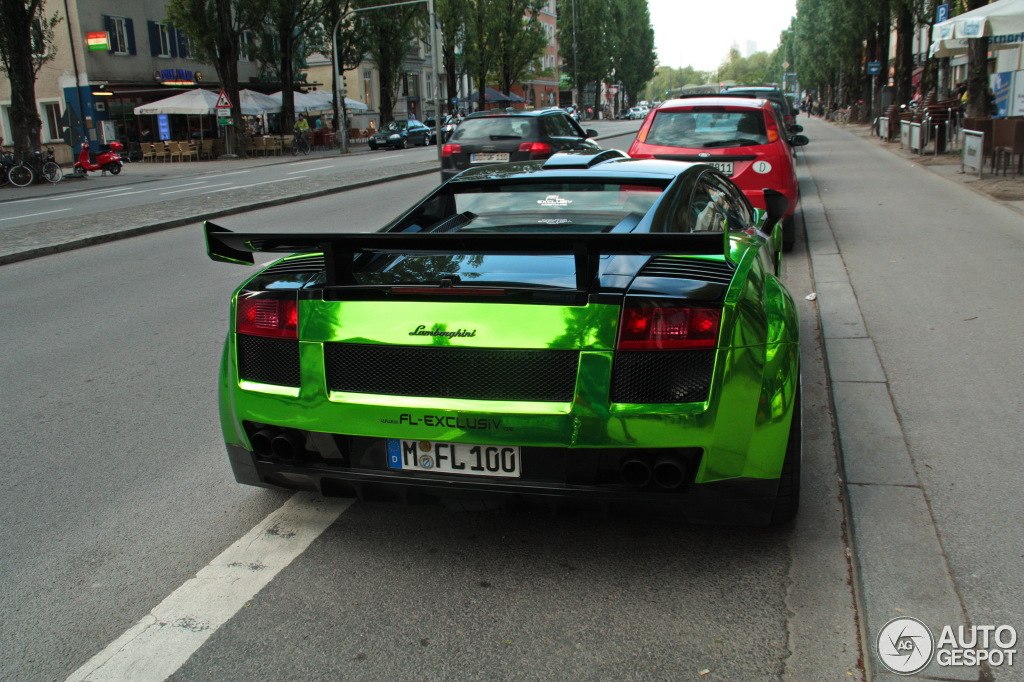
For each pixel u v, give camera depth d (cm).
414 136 4569
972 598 265
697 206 391
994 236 899
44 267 1019
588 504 270
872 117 4062
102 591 294
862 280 729
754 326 272
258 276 316
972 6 1719
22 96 2644
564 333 261
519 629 263
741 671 239
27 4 2773
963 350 520
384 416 276
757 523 283
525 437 265
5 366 586
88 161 2928
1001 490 337
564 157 452
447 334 268
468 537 323
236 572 303
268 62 4397
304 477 294
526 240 252
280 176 2417
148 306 768
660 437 259
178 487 380
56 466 407
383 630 265
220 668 249
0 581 303
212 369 563
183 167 3384
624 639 256
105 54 3984
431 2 2855
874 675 231
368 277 300
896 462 365
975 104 1764
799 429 295
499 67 6912
